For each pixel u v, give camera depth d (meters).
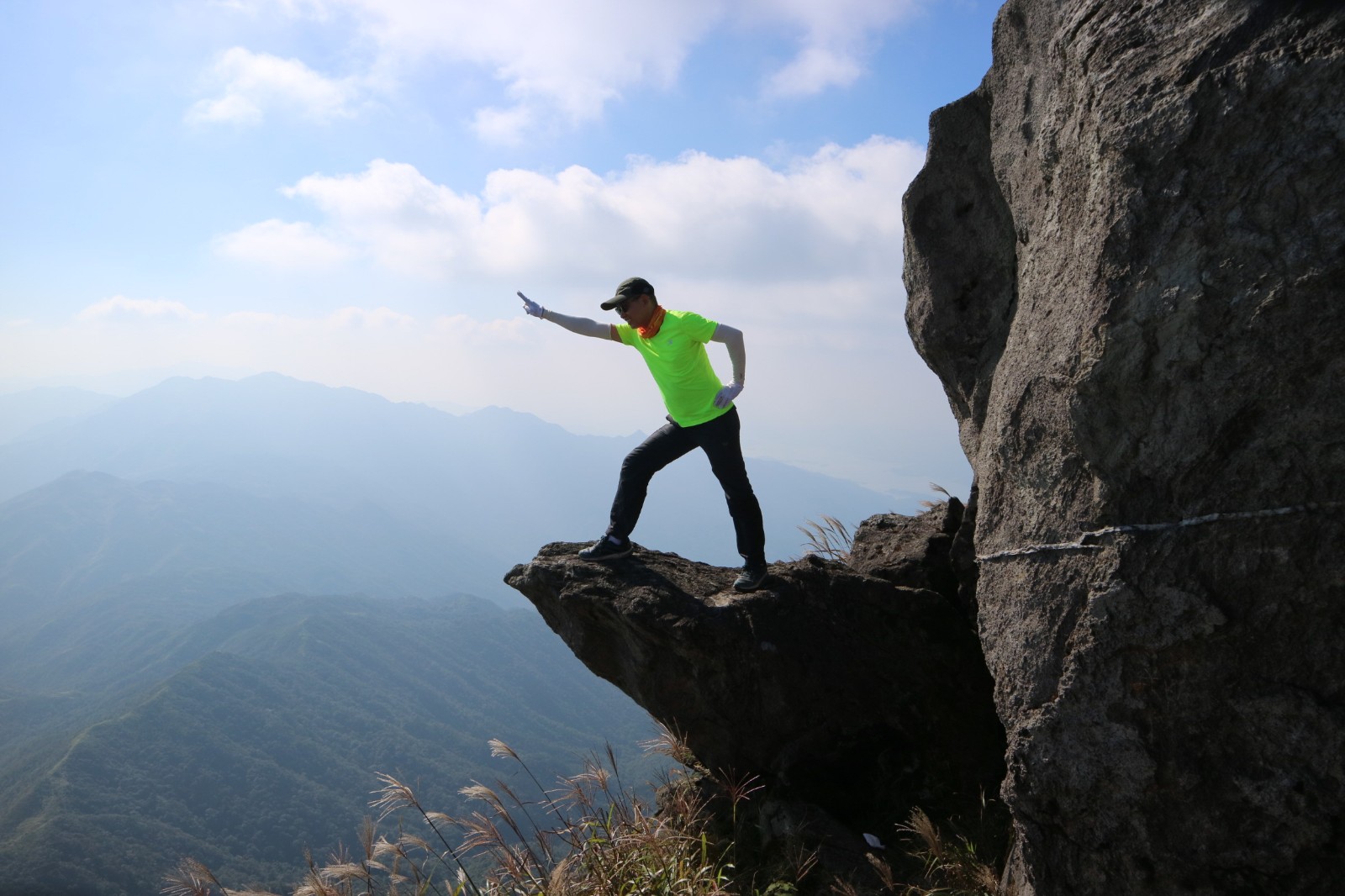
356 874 3.22
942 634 4.52
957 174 4.33
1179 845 2.34
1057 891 2.64
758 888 3.90
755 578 4.61
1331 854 2.11
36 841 161.50
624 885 3.49
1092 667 2.51
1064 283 2.73
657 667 4.55
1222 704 2.26
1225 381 2.23
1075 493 2.66
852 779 4.36
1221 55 2.24
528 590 5.02
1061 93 2.98
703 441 4.53
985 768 4.22
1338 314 2.04
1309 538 2.13
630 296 4.29
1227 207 2.20
